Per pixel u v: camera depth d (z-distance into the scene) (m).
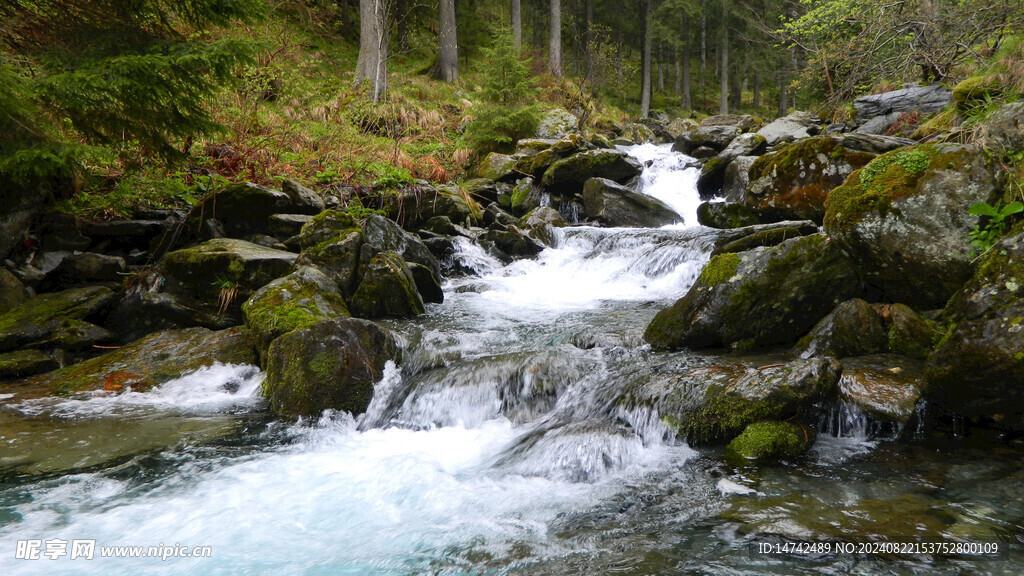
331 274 7.16
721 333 5.32
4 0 5.77
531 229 10.88
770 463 3.61
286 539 3.08
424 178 13.52
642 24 38.41
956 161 4.45
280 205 8.30
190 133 7.06
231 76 6.50
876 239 4.62
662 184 14.73
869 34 11.28
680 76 44.78
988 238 4.14
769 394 3.91
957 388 3.65
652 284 8.52
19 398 5.13
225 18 6.73
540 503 3.39
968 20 9.46
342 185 10.89
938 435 3.82
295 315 5.82
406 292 7.17
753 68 36.69
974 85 8.66
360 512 3.37
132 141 7.06
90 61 5.80
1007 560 2.50
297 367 4.99
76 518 3.28
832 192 5.12
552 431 4.16
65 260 6.86
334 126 14.18
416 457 4.14
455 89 22.55
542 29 38.84
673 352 5.40
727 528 2.92
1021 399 3.51
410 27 26.23
